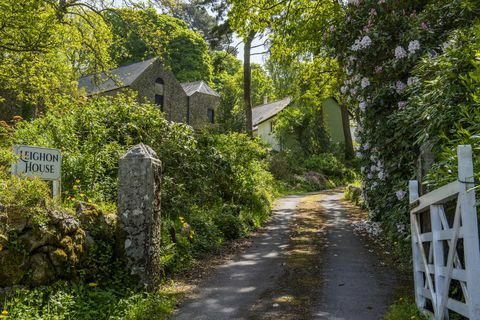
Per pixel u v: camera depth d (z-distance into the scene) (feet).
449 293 13.46
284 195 73.61
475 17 23.62
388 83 28.25
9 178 18.35
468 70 15.10
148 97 101.45
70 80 55.21
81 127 29.81
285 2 44.68
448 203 13.89
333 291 20.16
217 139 42.83
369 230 34.32
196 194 34.68
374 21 30.07
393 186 27.50
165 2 57.72
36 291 14.93
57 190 19.56
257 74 86.58
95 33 57.41
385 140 27.68
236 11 45.88
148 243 19.65
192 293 20.59
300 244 31.55
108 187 25.86
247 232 36.22
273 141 121.39
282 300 19.13
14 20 36.65
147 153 20.29
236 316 17.37
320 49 48.44
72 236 17.38
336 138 136.77
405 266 23.77
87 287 17.47
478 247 10.62
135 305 17.28
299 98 64.34
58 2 50.14
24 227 15.47
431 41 26.00
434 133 16.69
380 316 16.71
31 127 29.53
